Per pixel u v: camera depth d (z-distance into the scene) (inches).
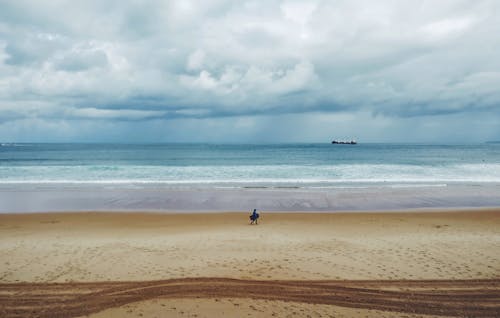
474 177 1204.5
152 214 649.6
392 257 367.6
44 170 1391.5
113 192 896.3
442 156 2433.6
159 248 400.8
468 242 424.5
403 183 1073.5
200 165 1664.6
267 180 1124.5
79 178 1189.1
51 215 635.5
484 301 269.9
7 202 767.7
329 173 1316.4
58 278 310.8
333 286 296.4
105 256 370.0
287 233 486.9
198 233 488.7
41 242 429.7
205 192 900.6
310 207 727.7
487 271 327.3
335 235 474.0
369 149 3823.8
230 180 1129.4
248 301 268.5
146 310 253.8
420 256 370.6
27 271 326.6
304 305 263.1
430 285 298.0
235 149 3880.4
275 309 256.2
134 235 477.7
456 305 263.7
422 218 609.3
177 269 332.8
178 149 3833.7
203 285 297.1
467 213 653.9
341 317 245.6
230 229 520.1
